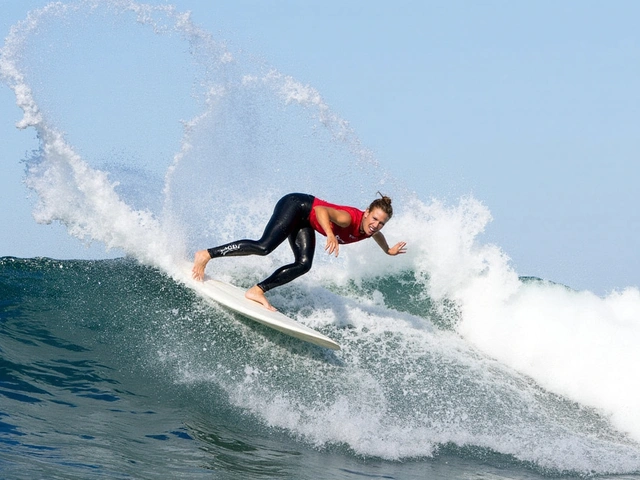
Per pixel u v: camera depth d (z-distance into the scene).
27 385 21.91
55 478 15.42
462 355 30.59
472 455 22.52
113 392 22.58
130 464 17.30
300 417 22.88
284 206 26.97
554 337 31.81
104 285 29.89
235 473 17.84
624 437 27.81
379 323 31.28
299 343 27.55
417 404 25.34
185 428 20.67
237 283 31.58
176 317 27.86
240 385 24.38
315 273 33.94
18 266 31.31
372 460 20.78
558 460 23.19
